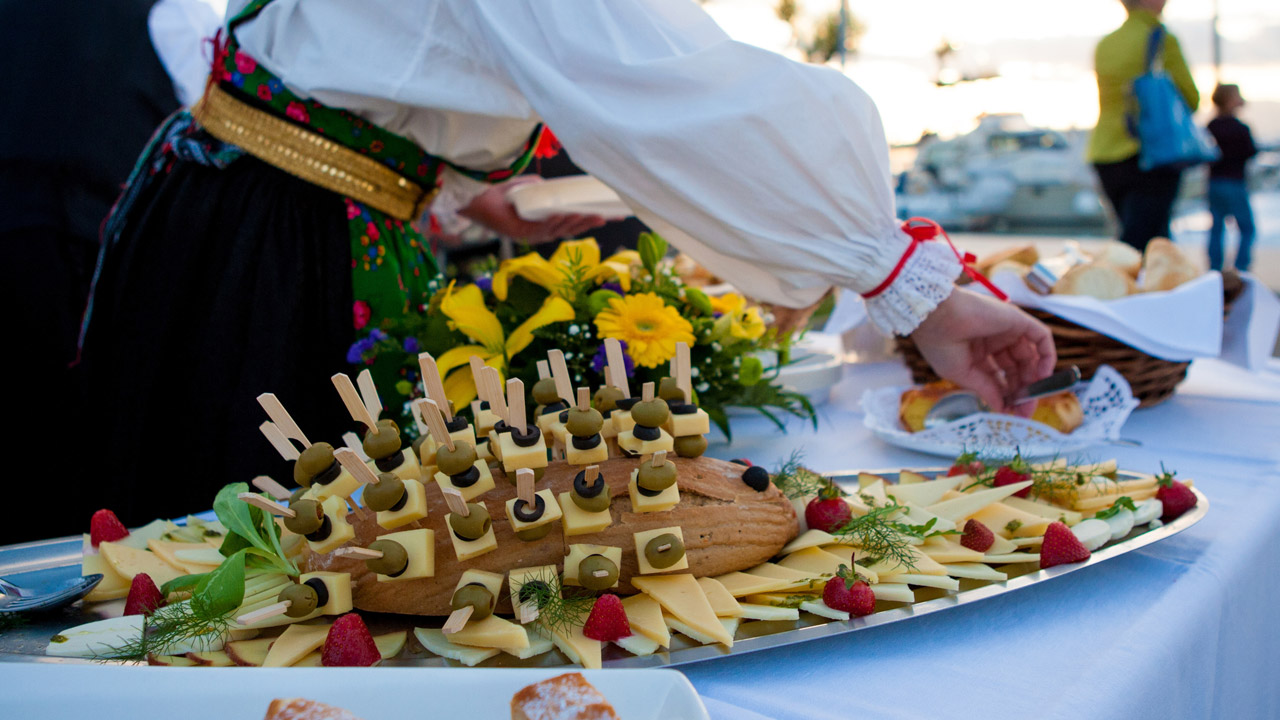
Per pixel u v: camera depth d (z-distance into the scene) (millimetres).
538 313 1128
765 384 1291
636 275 1261
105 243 1521
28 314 2002
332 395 1432
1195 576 803
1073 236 9859
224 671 488
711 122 999
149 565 816
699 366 1196
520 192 1764
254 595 733
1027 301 1494
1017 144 10414
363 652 632
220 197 1382
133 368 1391
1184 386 1826
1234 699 882
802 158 1025
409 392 1232
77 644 674
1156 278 1650
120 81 2094
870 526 804
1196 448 1294
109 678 482
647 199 1082
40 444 2014
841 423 1490
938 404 1382
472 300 1156
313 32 1227
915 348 1624
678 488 787
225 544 801
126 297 1428
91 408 1488
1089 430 1313
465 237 2783
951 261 1154
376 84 1196
